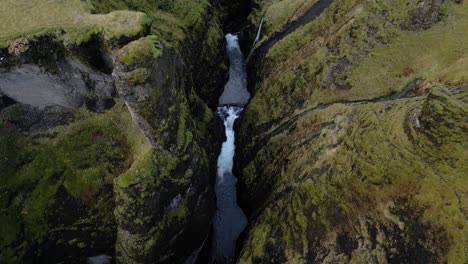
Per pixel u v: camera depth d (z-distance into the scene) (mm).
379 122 26047
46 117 27219
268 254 26984
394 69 31484
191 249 31641
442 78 27078
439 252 19609
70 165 26750
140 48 22875
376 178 23750
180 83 29703
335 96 33250
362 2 36562
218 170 39500
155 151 25656
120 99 28266
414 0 33094
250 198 35281
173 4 41844
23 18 25938
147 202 25172
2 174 25297
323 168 27281
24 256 24953
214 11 50781
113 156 27328
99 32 26094
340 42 36094
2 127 25984
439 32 31094
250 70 49688
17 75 25047
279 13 49219
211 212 33375
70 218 26203
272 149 34688
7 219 24656
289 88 37875
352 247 22609
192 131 29531
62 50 25516
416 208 21391
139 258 26719
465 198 20188
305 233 25375
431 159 22234
